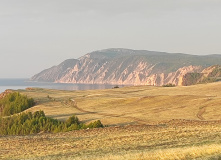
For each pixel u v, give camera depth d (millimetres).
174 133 44406
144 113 93125
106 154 32906
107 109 109562
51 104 131625
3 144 49438
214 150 25234
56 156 36125
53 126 86688
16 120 100562
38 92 169625
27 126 91250
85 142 44688
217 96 111750
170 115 86188
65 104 129375
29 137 55625
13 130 92500
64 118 98438
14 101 138125
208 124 52719
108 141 43188
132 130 52094
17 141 51438
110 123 81562
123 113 97312
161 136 42844
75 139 48812
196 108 91875
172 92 135625
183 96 111125
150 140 40594
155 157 26047
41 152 40250
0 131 96812
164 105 102812
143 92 151125
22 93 163125
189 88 140625
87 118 92938
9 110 132875
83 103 125438
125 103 115500
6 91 175500
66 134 55500
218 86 135125
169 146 34375
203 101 99000
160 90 149375
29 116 102000
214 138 36938
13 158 37594
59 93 167625
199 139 37125
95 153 35156
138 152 31203
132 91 161625
